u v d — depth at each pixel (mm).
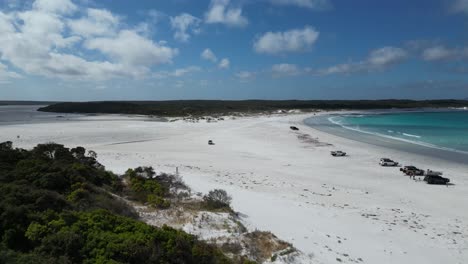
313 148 56844
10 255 10281
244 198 25453
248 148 56656
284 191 29266
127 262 11570
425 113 189250
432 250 18094
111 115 163625
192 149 55156
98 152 49344
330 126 102250
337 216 22609
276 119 131250
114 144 59750
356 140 67750
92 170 24859
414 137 73125
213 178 32938
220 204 22000
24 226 12406
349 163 44438
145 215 18531
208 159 45969
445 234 20547
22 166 22078
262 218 21000
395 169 40938
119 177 28281
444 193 30578
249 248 15836
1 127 91000
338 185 32844
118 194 22688
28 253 11086
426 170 39812
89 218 13828
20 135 71688
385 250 17703
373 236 19469
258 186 30703
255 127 93562
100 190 20625
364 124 110375
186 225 17438
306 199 26719
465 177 36875
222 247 15430
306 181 34062
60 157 29953
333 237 18812
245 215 21234
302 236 18516
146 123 108250
